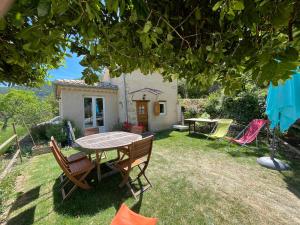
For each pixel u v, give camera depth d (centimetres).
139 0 92
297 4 74
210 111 1103
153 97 1176
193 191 352
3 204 323
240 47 102
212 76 144
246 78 129
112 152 630
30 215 295
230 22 107
